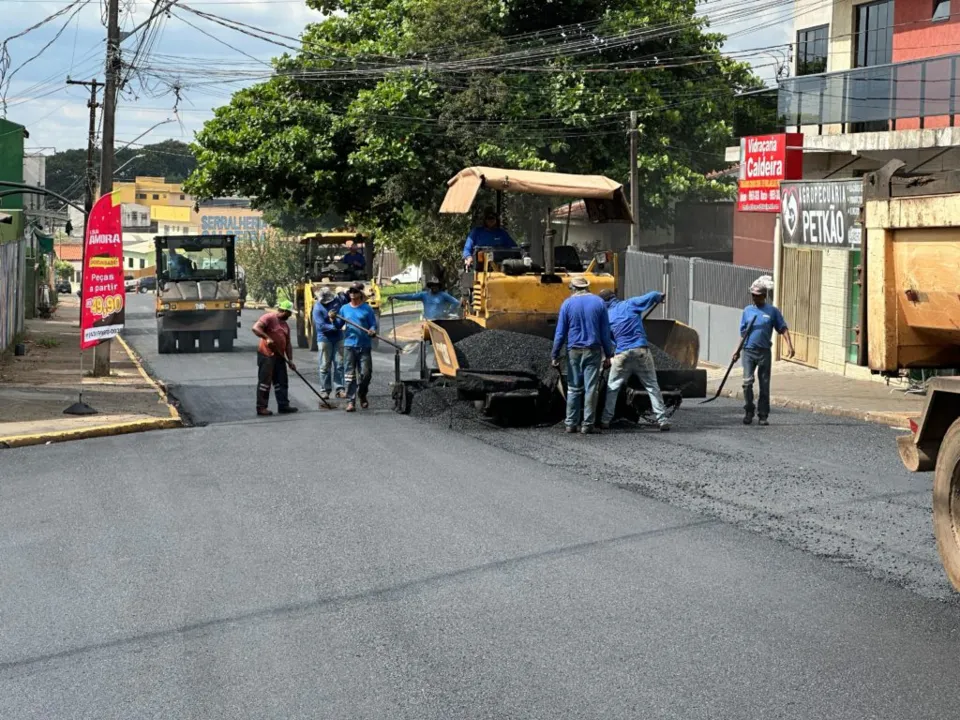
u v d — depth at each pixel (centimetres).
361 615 677
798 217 2058
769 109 4091
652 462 1170
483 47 3569
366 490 1052
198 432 1494
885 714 514
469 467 1160
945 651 596
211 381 2306
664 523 890
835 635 623
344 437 1399
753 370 1465
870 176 798
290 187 3797
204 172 3684
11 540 895
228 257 3416
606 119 3562
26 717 539
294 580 756
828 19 2564
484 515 932
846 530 860
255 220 12312
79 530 921
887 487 1023
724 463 1159
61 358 2820
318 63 3678
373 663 596
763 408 1471
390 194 3569
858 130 2495
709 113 3847
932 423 727
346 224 4372
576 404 1384
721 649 604
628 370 1393
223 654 616
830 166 2481
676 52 3841
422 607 690
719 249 4028
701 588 715
